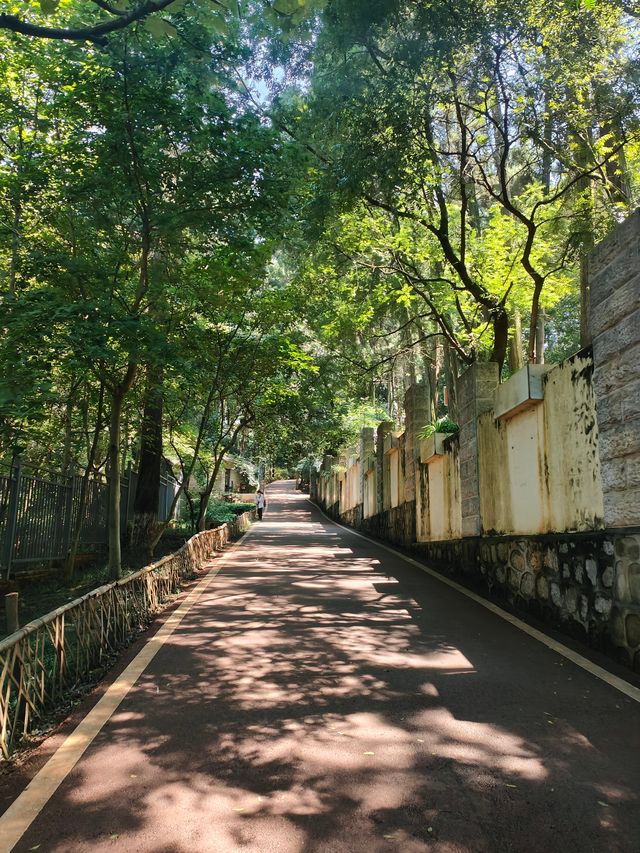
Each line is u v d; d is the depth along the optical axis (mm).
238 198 8789
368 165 10133
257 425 19016
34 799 3420
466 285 13477
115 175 8273
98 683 5426
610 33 10359
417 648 6457
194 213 8633
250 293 13234
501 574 9172
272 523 32594
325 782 3611
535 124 10578
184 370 8523
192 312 11289
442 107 11586
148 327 7867
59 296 7641
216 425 18000
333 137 11172
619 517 5953
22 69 9102
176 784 3578
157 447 15328
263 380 15250
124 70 7508
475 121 13648
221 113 8203
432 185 12625
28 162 8539
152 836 3066
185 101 8148
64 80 8023
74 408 13094
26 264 8680
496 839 3072
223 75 8117
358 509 27953
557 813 3301
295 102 10695
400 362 25094
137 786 3557
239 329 13648
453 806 3365
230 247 9484
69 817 3238
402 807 3352
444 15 8883
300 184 10148
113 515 9688
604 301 6289
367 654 6227
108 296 8406
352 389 19484
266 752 3994
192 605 8711
